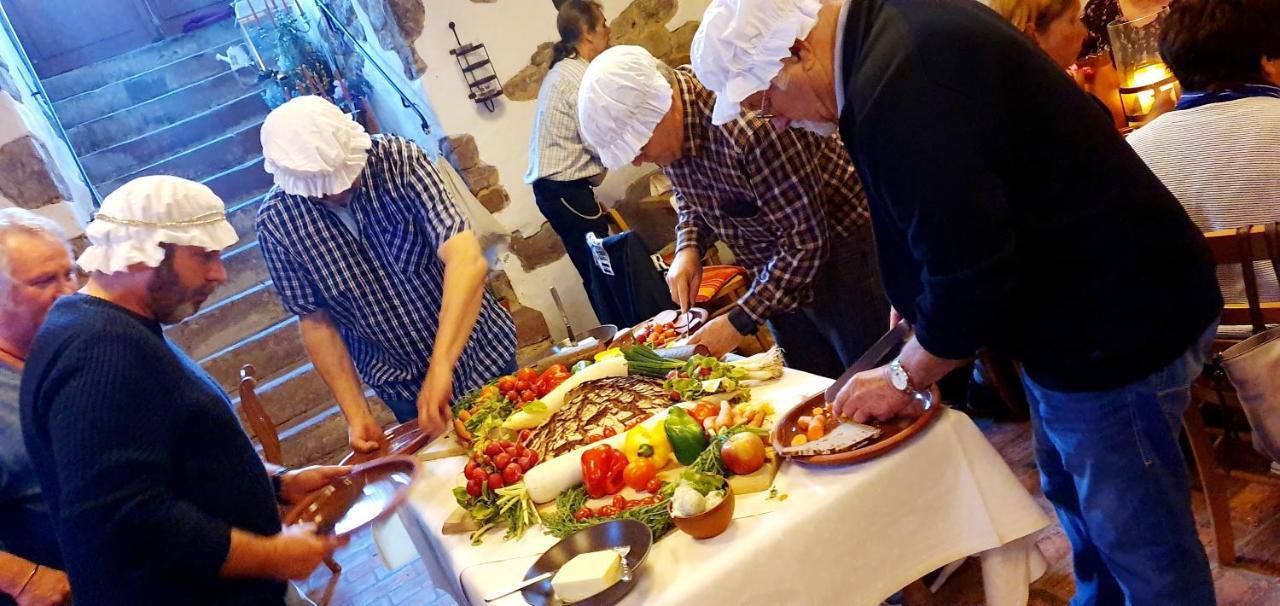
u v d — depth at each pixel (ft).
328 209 7.72
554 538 5.24
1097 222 4.08
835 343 7.92
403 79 15.56
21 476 6.10
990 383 9.32
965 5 4.08
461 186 15.40
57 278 6.29
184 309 4.88
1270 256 5.49
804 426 5.31
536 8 15.31
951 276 4.01
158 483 4.27
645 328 8.36
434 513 6.30
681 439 5.35
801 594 4.57
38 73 21.76
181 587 4.45
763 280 6.91
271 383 15.78
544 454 5.98
